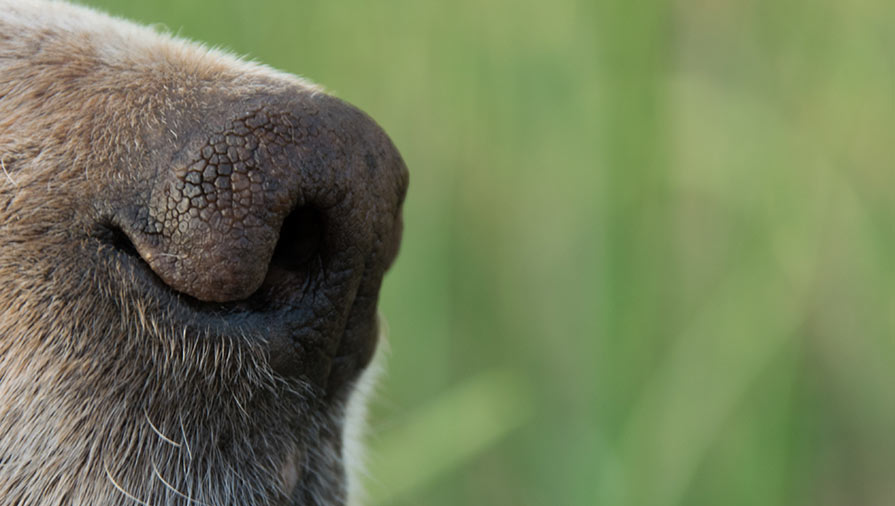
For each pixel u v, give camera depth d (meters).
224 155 0.25
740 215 0.48
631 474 0.43
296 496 0.28
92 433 0.25
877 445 0.48
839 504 0.48
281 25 0.48
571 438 0.46
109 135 0.25
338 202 0.25
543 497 0.47
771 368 0.46
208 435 0.26
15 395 0.25
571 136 0.47
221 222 0.25
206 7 0.46
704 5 0.47
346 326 0.27
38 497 0.25
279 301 0.26
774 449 0.46
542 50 0.48
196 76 0.26
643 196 0.45
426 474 0.43
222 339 0.25
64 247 0.25
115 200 0.25
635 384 0.44
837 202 0.48
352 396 0.28
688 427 0.44
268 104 0.25
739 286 0.47
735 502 0.46
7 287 0.25
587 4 0.46
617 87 0.46
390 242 0.27
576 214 0.47
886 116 0.48
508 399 0.46
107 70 0.26
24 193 0.25
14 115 0.26
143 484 0.26
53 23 0.27
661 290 0.46
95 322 0.25
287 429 0.26
